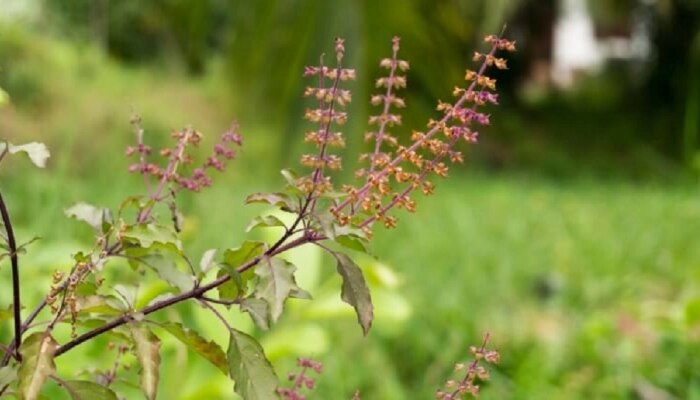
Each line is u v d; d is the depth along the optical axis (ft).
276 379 4.28
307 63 28.09
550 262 23.68
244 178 28.58
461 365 4.85
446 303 18.15
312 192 4.29
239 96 30.19
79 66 33.63
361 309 4.27
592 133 58.13
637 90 61.52
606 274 22.80
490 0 36.81
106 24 38.68
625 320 15.43
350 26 27.73
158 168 5.17
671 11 58.18
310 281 9.10
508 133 55.47
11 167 19.61
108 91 33.65
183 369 9.04
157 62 39.99
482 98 4.37
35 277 10.33
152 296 7.58
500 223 28.86
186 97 36.73
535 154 53.16
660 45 60.08
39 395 4.33
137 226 4.53
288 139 28.19
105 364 8.10
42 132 25.73
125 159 25.79
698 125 54.85
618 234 28.02
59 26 33.91
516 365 15.31
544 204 34.73
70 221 14.49
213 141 33.09
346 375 14.44
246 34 29.55
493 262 23.08
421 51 28.40
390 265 21.20
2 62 27.91
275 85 28.78
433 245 24.04
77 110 28.09
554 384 14.76
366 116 25.26
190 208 13.55
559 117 60.18
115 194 20.97
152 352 4.34
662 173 52.13
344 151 20.43
